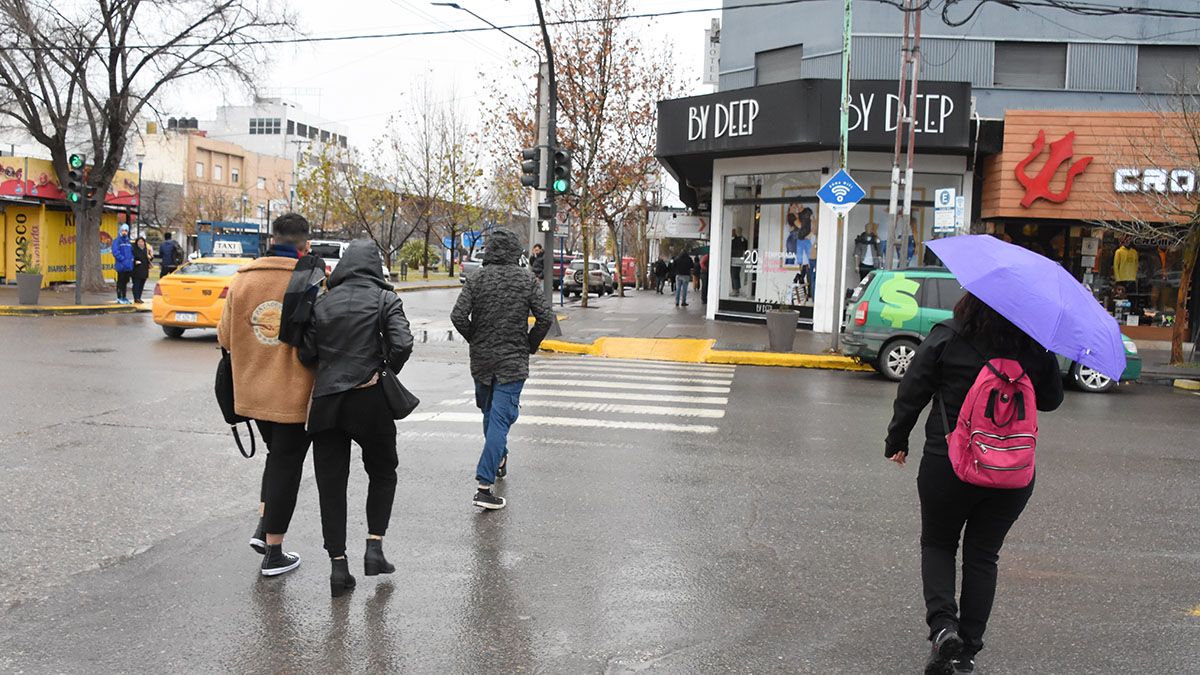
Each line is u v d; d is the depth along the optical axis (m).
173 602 4.77
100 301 25.38
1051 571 5.62
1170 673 4.22
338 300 4.93
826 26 23.08
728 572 5.43
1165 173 18.64
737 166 23.62
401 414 5.03
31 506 6.41
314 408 4.85
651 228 49.66
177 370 13.38
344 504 5.00
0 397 10.67
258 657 4.15
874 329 14.56
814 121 20.48
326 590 5.00
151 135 83.06
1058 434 10.35
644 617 4.73
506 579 5.24
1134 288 22.50
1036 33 22.42
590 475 7.69
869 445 9.25
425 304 30.58
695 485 7.45
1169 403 13.30
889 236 18.34
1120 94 22.31
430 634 4.45
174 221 72.75
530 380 13.47
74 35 27.81
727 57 25.59
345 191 52.81
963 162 21.53
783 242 22.80
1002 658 4.37
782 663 4.23
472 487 7.22
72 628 4.42
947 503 4.06
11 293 26.97
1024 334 3.99
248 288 5.05
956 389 4.03
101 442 8.47
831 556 5.77
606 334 20.27
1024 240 22.52
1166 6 22.00
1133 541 6.25
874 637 4.55
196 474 7.42
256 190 94.81
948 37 22.55
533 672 4.07
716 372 15.34
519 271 6.74
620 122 29.55
